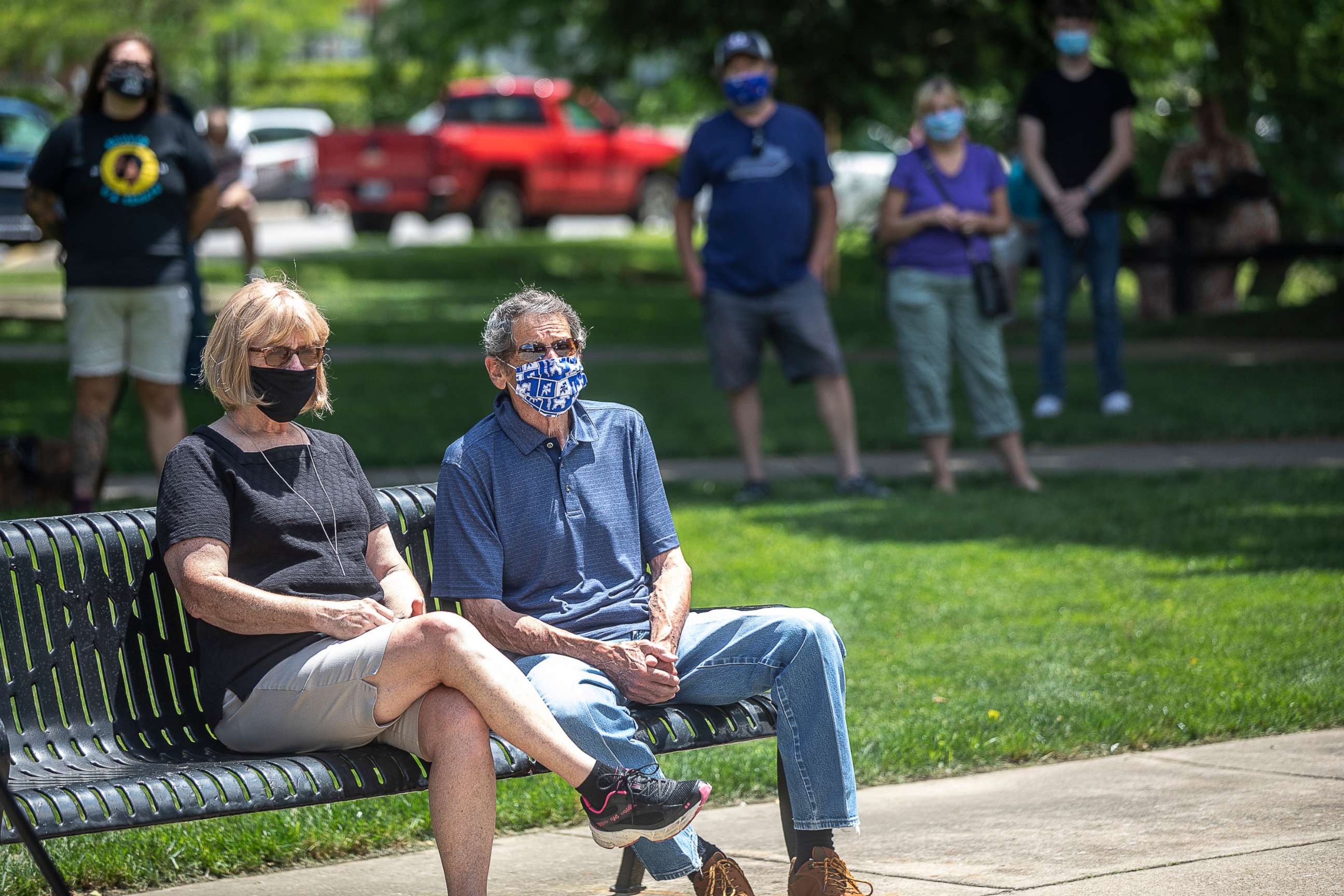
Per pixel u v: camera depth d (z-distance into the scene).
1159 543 23.11
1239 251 47.38
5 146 52.62
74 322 23.39
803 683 11.64
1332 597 19.91
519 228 81.94
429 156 78.06
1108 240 33.94
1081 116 32.78
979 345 27.47
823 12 51.56
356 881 12.53
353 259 68.19
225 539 11.25
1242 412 33.94
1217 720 15.67
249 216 37.81
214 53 113.19
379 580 12.11
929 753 15.08
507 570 12.12
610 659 11.57
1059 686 16.91
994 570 21.97
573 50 64.88
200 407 35.78
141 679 11.77
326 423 33.09
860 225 69.12
